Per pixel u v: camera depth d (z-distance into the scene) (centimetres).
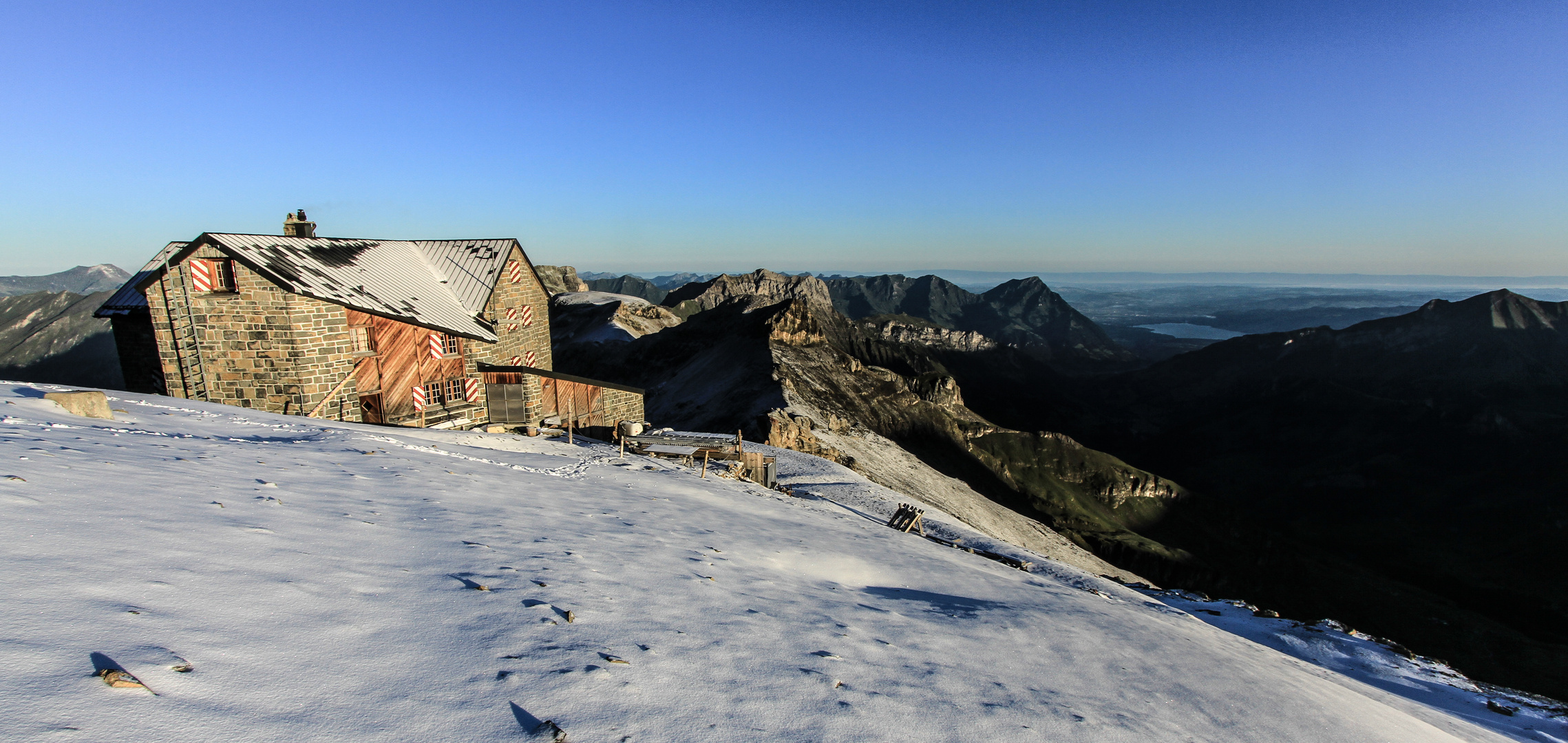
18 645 328
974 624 951
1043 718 598
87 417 1315
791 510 2002
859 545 1584
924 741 486
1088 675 809
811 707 498
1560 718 1480
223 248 2500
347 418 2698
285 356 2552
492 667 443
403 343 2906
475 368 3238
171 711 307
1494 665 10625
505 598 588
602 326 14362
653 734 401
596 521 1102
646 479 1888
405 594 555
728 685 504
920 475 7812
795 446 6962
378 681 394
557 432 2817
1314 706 941
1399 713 1129
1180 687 854
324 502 841
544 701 407
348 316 2709
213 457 1013
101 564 463
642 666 499
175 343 2536
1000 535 6444
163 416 1543
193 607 431
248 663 377
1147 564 12375
